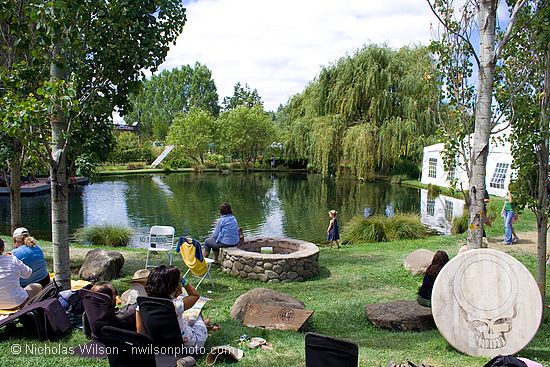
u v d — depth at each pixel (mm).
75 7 5332
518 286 4668
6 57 7602
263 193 28578
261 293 5969
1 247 5289
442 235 15180
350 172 34562
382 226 14523
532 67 6043
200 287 8188
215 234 9625
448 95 6340
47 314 4688
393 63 31016
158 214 20562
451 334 4785
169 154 51281
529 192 6152
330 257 11250
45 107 5199
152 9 6242
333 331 5844
